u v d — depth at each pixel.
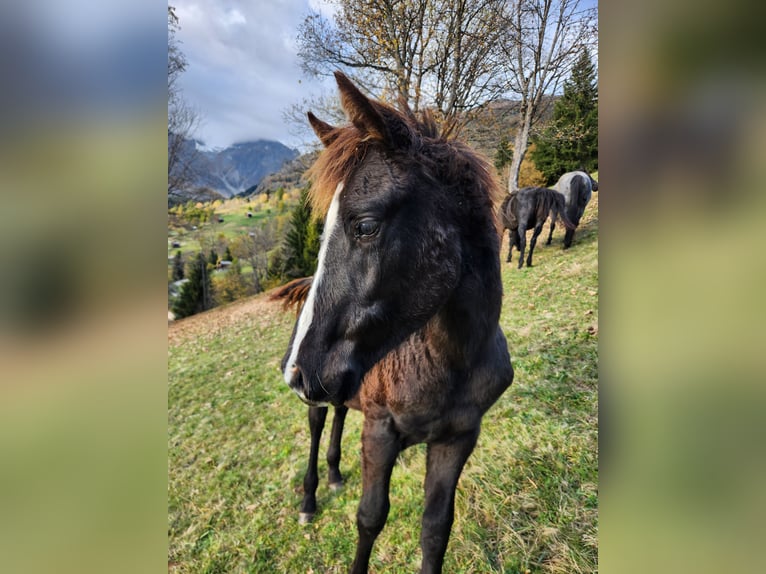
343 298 1.20
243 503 2.81
